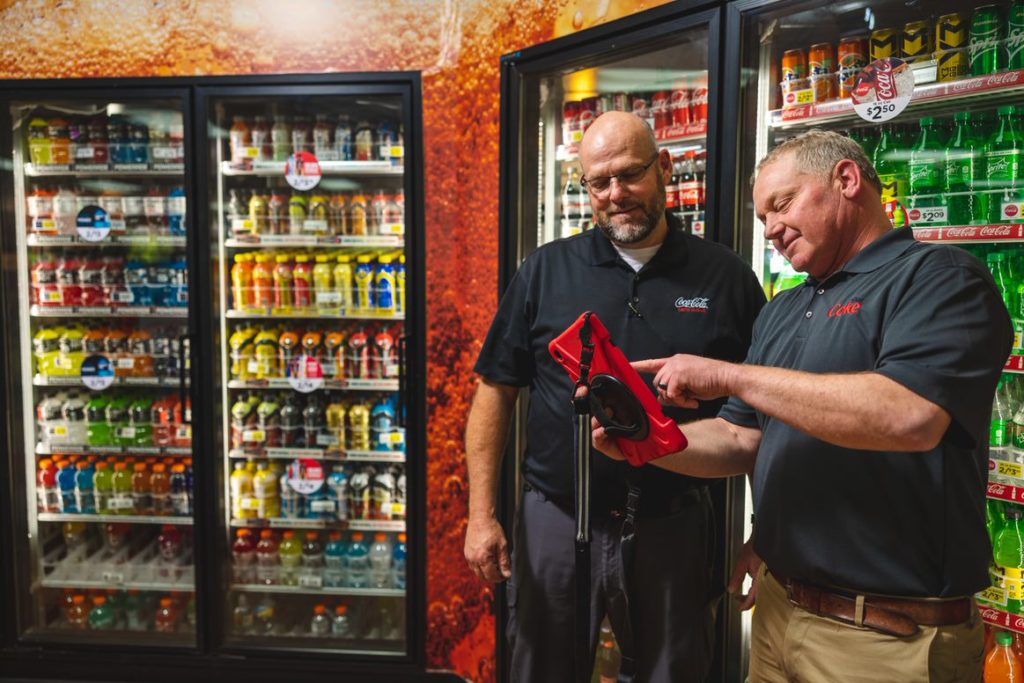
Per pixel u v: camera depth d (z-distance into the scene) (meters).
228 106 3.01
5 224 2.88
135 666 2.89
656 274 1.72
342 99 2.79
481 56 2.57
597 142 1.63
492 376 1.89
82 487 3.05
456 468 2.79
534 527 1.81
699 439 1.48
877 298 1.21
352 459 2.95
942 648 1.19
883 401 1.04
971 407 1.07
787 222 1.30
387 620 3.13
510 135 2.34
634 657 1.64
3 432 2.88
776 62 2.02
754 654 1.49
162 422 3.00
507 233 2.37
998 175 1.79
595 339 1.40
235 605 3.12
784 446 1.33
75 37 2.74
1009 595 1.80
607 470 1.67
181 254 3.12
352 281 2.96
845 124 1.99
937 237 1.78
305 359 2.93
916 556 1.20
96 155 2.95
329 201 3.00
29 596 3.00
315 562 3.07
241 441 3.00
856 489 1.23
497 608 2.49
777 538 1.33
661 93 2.32
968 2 1.80
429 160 2.71
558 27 2.27
